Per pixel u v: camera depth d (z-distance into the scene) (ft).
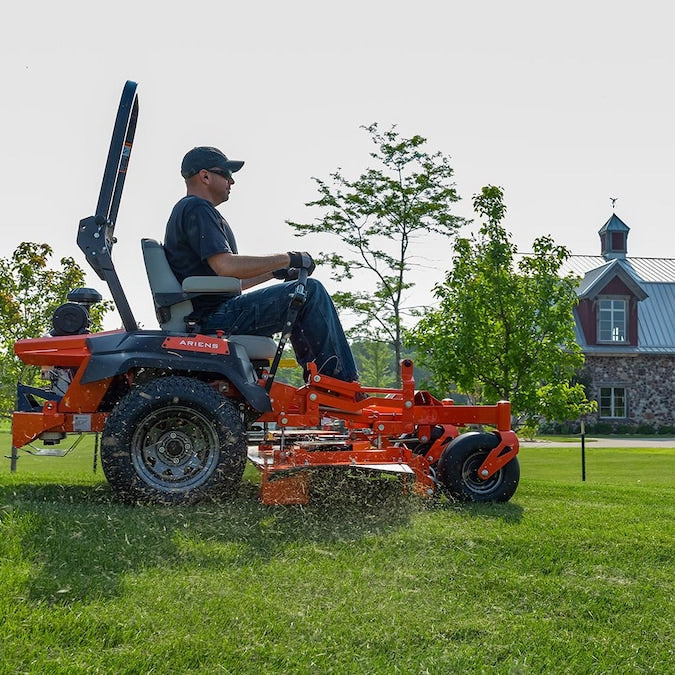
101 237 14.39
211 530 11.95
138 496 13.30
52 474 22.25
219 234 15.02
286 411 15.20
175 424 13.75
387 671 7.61
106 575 9.67
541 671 7.91
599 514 15.03
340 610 9.02
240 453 13.69
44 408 14.40
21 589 8.98
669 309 113.50
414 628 8.66
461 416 16.22
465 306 42.88
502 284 43.04
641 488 22.86
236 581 9.79
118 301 14.48
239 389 14.01
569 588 10.25
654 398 108.68
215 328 15.26
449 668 7.77
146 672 7.27
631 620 9.36
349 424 15.69
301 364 15.92
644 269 120.37
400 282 67.46
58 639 7.80
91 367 13.71
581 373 107.14
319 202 66.39
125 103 14.60
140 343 13.94
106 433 13.33
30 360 13.92
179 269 15.30
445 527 12.75
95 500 14.24
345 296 67.82
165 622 8.39
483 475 15.70
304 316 15.43
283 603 9.14
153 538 11.32
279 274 16.38
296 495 13.62
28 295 41.63
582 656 8.29
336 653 7.97
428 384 45.80
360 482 14.25
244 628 8.37
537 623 9.09
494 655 8.18
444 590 9.97
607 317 109.09
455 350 43.34
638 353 107.55
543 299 43.34
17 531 11.14
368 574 10.32
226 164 16.29
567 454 60.08
